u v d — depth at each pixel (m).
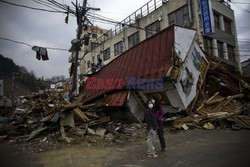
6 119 12.99
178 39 9.70
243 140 6.18
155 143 6.54
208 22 14.12
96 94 12.46
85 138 7.48
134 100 10.58
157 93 9.81
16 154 6.20
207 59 13.18
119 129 8.28
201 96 11.03
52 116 8.95
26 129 9.82
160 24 19.28
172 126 8.73
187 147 5.81
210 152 5.11
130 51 12.13
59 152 6.14
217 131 7.85
